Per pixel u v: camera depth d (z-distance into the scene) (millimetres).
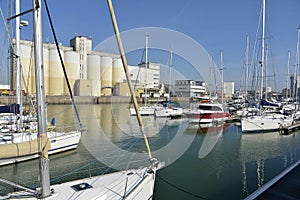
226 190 6422
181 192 6219
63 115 22031
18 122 8836
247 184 6848
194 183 6828
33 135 8312
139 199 3861
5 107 9320
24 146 2754
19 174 6844
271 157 9844
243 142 12781
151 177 4398
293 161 9273
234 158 9602
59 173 7098
